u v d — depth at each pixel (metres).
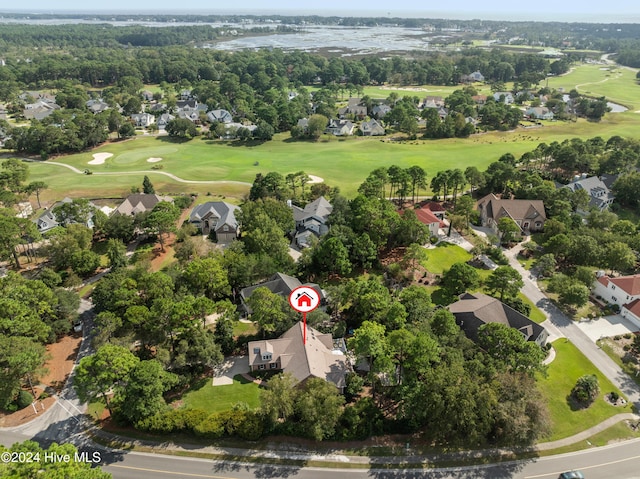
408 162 177.75
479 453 58.41
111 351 61.50
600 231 109.75
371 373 64.25
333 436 59.75
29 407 66.31
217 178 162.88
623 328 82.62
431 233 115.69
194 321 71.69
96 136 199.25
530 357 63.16
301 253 107.31
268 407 58.44
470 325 76.44
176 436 61.03
